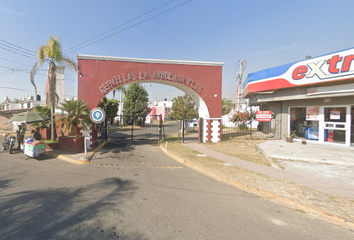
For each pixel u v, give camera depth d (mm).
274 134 15031
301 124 12883
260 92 13875
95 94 10891
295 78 11500
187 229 3209
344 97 10406
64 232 3031
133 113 32688
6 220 3352
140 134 20422
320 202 4238
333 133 11070
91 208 3879
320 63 10250
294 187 5105
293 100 13102
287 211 3984
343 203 4195
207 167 6973
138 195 4621
